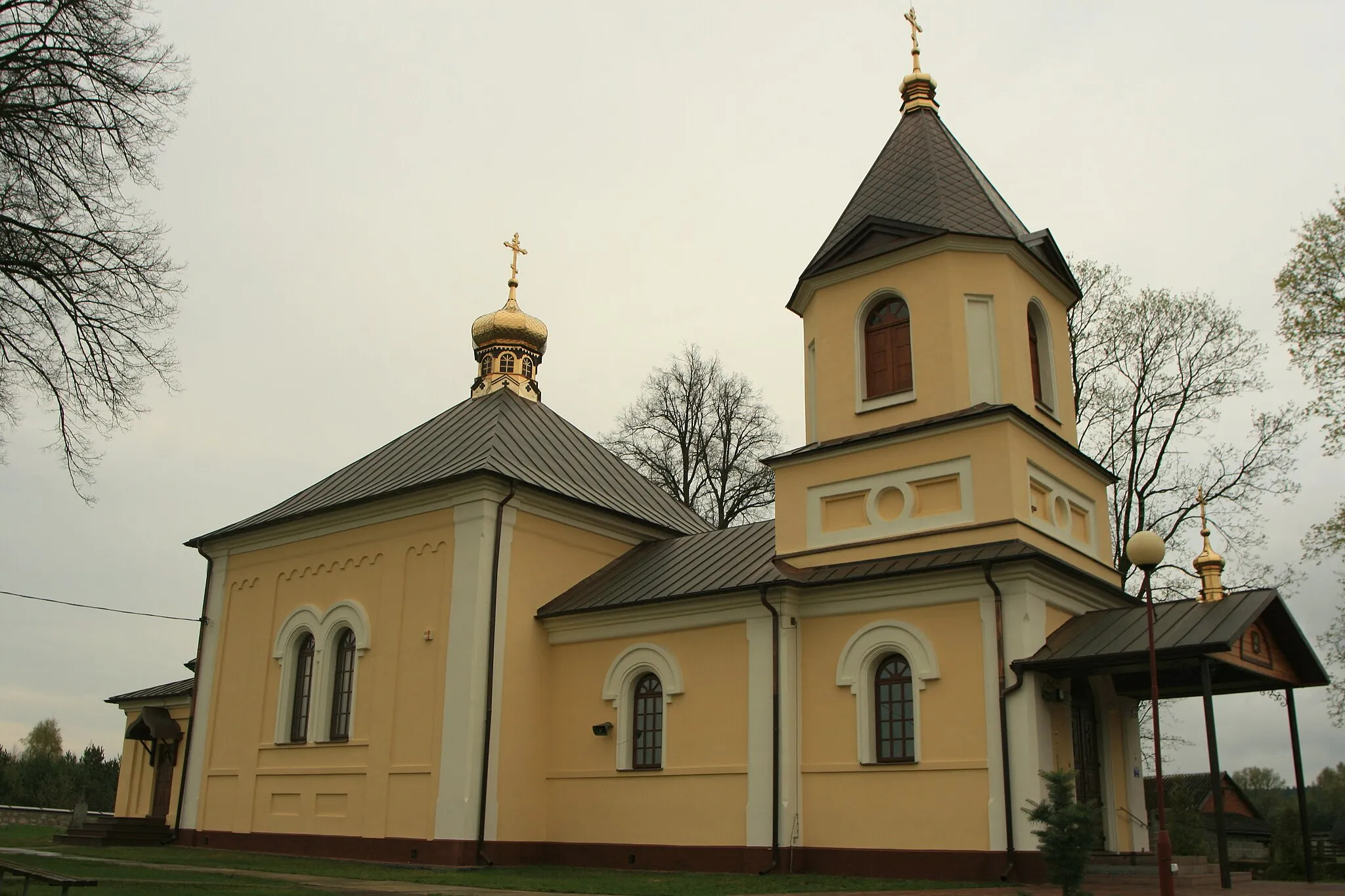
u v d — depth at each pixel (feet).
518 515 80.89
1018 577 60.80
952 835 59.82
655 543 91.50
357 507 85.66
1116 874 57.52
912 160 79.36
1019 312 73.31
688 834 69.62
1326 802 279.90
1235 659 58.18
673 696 72.84
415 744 76.84
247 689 91.04
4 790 226.38
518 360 113.50
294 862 75.92
